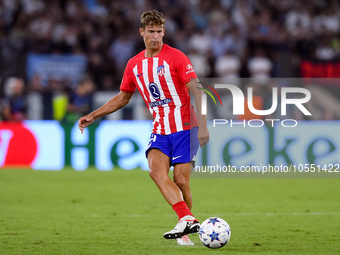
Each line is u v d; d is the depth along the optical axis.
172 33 75.56
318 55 75.81
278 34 76.94
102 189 43.19
